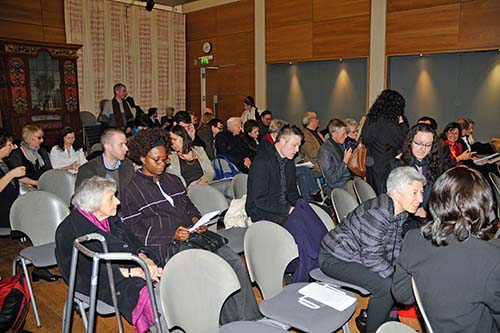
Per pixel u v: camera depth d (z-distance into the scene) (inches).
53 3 309.3
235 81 355.3
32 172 162.2
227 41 356.8
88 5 325.7
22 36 294.8
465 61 234.8
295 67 311.4
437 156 109.3
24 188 147.3
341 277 86.4
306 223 94.9
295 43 307.1
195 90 392.8
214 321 69.5
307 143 196.5
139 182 96.3
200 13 376.5
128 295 79.6
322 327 70.7
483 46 225.8
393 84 263.0
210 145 220.4
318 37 292.8
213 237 93.4
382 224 82.2
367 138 132.9
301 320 72.6
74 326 103.2
